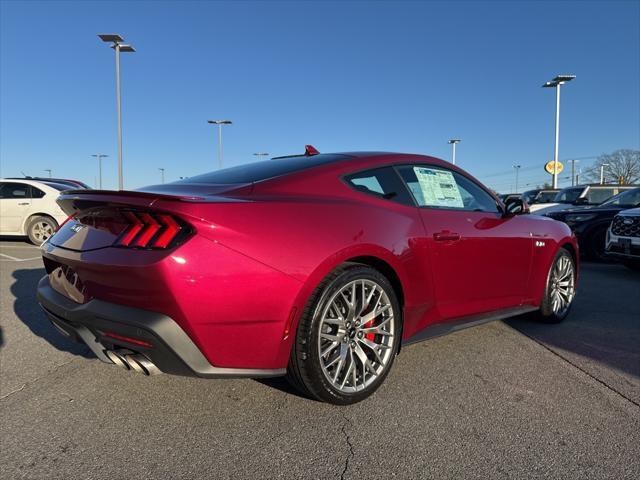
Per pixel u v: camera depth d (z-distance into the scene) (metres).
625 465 2.03
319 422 2.39
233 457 2.09
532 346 3.55
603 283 6.26
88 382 2.88
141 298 2.06
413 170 3.16
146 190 2.83
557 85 27.28
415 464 2.04
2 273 6.60
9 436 2.26
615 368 3.12
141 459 2.08
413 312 2.86
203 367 2.11
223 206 2.16
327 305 2.37
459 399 2.65
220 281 2.05
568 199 13.01
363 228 2.56
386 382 2.88
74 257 2.29
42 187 10.14
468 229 3.21
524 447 2.17
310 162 2.92
